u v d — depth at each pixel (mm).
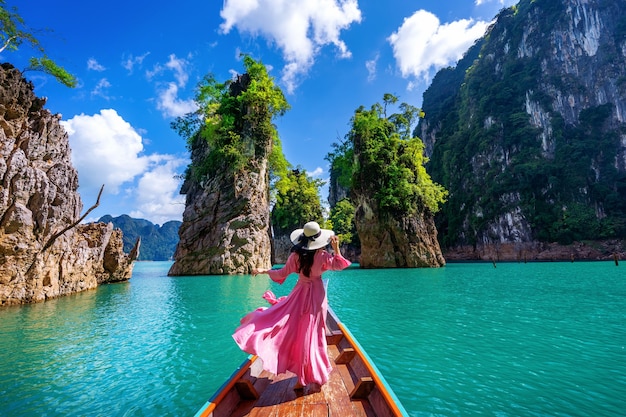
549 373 5496
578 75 84062
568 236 67938
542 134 80750
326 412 2713
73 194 17172
